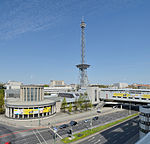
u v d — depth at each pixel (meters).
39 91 109.38
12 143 55.53
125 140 58.72
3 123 82.44
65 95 144.62
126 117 101.75
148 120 51.19
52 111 104.00
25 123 83.00
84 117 99.75
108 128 75.12
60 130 71.19
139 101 126.25
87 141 57.38
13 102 99.94
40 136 63.00
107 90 157.25
